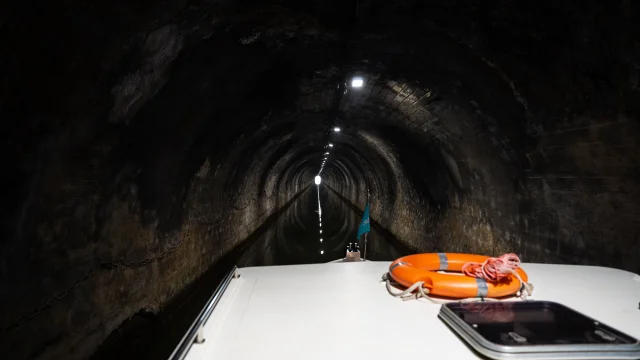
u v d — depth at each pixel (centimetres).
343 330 142
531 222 518
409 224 1187
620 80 316
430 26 438
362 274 213
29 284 274
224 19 367
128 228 433
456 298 169
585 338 122
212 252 816
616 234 366
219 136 663
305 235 1666
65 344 318
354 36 477
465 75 507
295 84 671
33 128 246
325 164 3581
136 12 266
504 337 123
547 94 407
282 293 183
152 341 493
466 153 676
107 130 333
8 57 205
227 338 136
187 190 629
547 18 341
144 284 478
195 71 417
